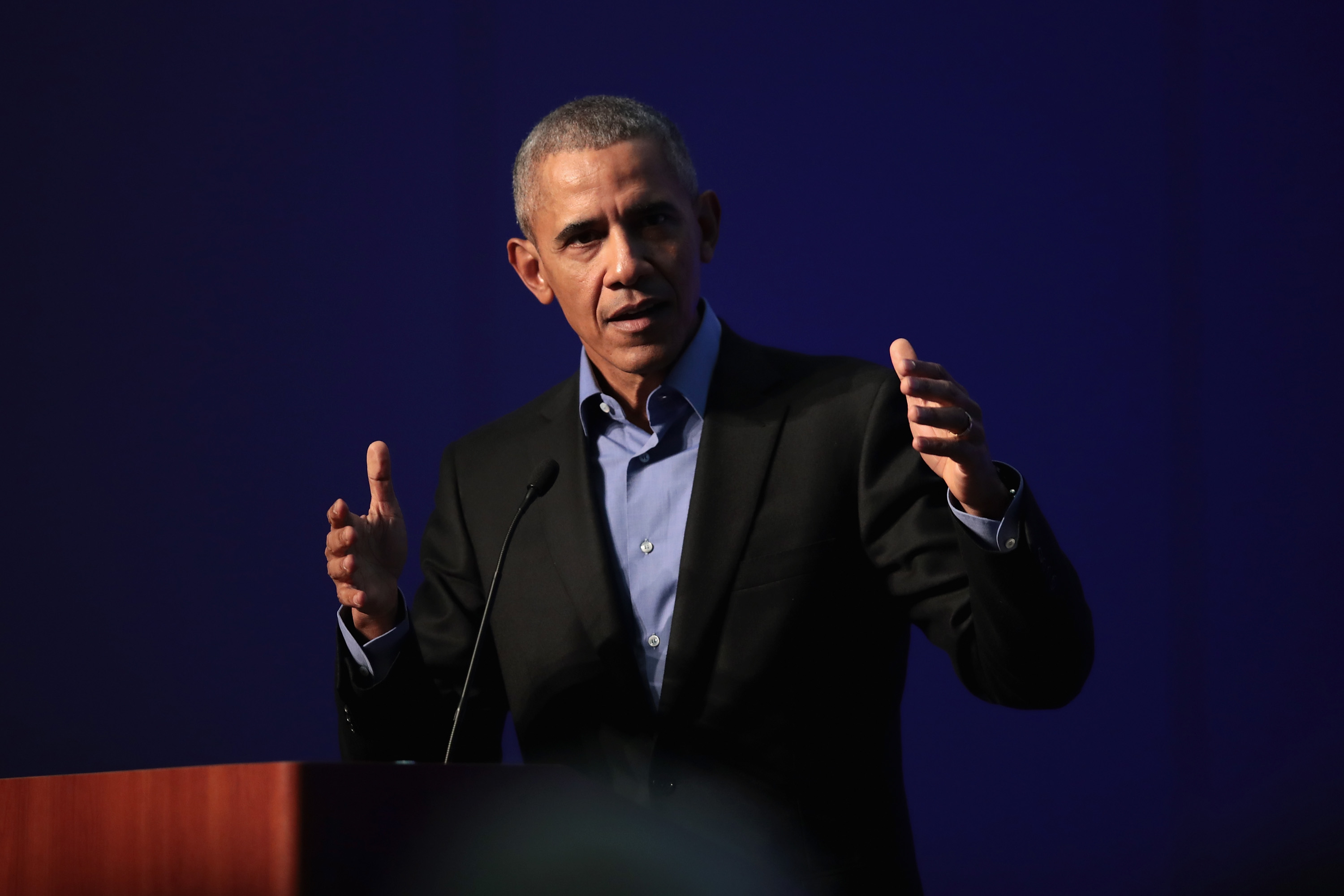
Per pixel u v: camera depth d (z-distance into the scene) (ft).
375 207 39.11
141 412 38.24
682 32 38.93
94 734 37.11
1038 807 34.68
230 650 37.40
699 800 17.38
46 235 38.70
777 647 17.92
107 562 37.70
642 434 20.33
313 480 38.11
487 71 39.40
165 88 39.29
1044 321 36.52
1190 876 34.09
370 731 17.33
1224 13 36.78
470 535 20.84
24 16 39.17
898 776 18.58
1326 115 36.29
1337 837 33.83
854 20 38.17
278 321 38.70
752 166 38.11
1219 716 34.83
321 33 39.68
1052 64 37.19
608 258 18.95
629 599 19.29
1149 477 35.81
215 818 11.34
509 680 19.51
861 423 19.03
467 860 12.03
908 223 37.29
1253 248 36.19
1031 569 15.37
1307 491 35.35
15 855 12.66
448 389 38.40
